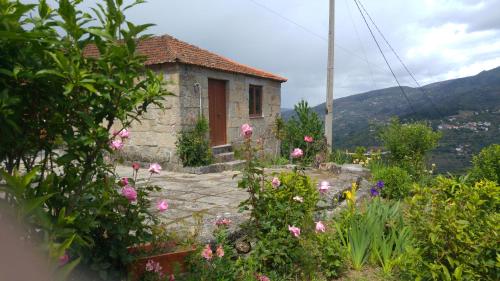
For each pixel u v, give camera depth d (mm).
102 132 2113
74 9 1962
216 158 9984
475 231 3160
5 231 1601
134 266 2711
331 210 5750
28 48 1831
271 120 13547
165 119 9414
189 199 5906
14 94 1826
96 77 1938
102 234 2508
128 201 2576
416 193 3701
